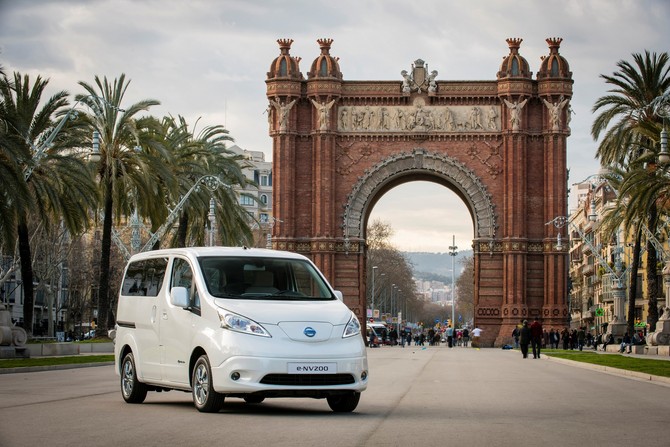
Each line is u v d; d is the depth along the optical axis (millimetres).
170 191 79000
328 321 23922
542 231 110500
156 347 26281
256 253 26062
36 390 33812
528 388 36469
